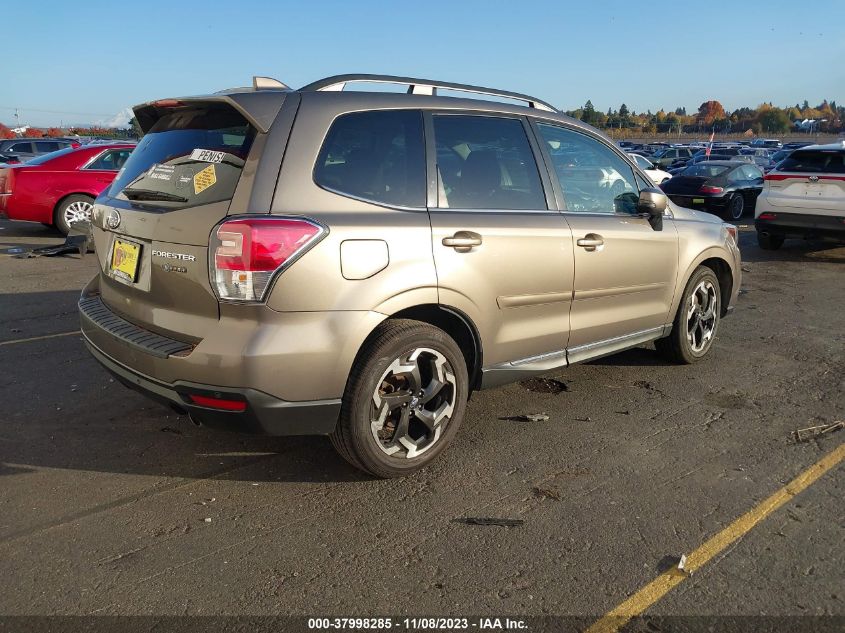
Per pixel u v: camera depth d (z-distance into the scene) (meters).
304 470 3.55
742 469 3.61
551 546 2.90
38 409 4.28
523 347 3.85
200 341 2.94
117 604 2.52
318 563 2.78
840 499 3.31
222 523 3.06
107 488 3.35
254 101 3.08
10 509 3.14
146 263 3.23
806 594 2.61
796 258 10.74
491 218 3.60
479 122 3.76
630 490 3.38
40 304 7.02
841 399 4.63
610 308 4.37
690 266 4.93
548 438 3.97
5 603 2.51
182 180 3.16
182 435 3.94
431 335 3.34
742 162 16.86
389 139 3.36
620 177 4.55
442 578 2.69
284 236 2.85
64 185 10.95
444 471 3.56
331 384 3.03
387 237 3.14
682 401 4.57
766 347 5.86
